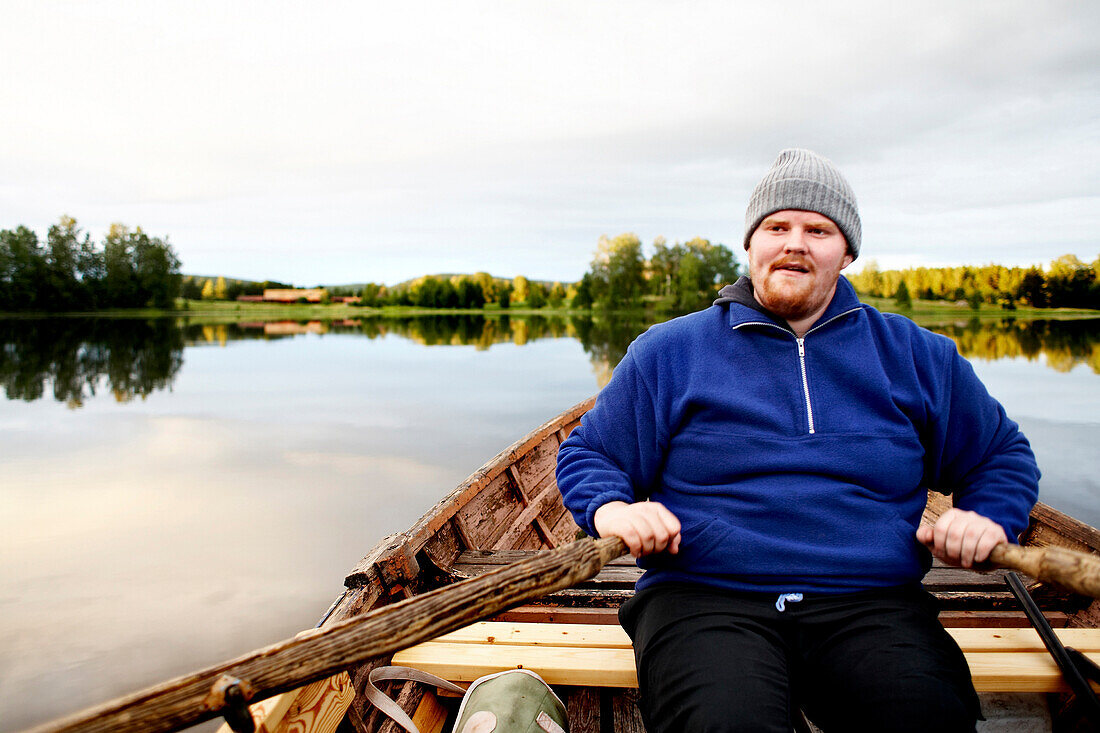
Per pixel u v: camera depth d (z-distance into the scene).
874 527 1.34
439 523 2.61
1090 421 11.86
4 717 3.53
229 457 9.50
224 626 4.46
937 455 1.48
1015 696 1.72
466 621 1.16
